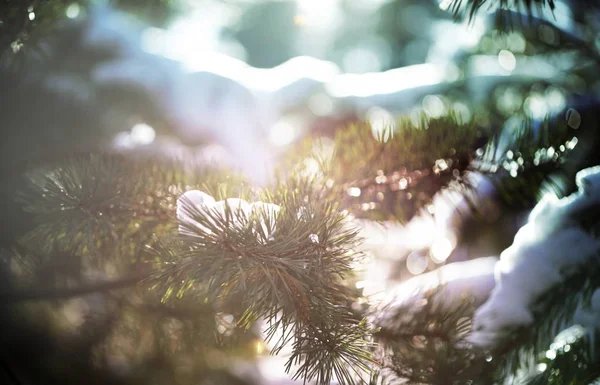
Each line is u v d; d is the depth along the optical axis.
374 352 0.78
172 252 0.70
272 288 0.69
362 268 0.87
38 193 0.80
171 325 0.96
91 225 0.78
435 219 0.89
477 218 0.89
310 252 0.70
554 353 0.83
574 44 1.63
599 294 0.81
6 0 0.81
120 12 1.95
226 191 0.80
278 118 2.20
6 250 0.87
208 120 1.97
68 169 0.81
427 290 0.84
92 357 1.04
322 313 0.70
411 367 0.77
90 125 1.19
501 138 0.87
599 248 0.83
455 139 0.87
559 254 0.84
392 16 5.68
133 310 0.97
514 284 0.84
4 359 0.92
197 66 2.08
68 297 0.90
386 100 2.24
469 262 1.01
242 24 6.25
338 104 2.24
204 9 2.90
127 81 1.83
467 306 0.83
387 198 0.87
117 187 0.80
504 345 0.81
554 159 0.86
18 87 0.91
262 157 1.05
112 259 0.84
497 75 2.01
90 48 1.80
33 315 1.02
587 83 1.65
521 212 1.25
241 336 0.93
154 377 1.13
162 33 2.56
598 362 0.80
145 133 1.46
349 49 6.53
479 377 0.78
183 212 0.70
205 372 1.24
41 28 0.88
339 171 0.87
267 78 2.26
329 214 0.72
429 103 2.21
